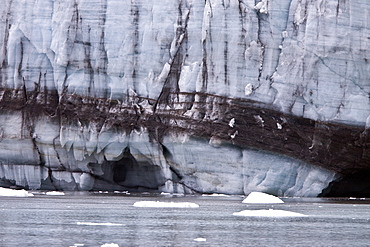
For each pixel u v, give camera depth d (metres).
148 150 181.75
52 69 192.12
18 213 119.50
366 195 178.12
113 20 187.25
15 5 196.75
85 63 187.12
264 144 171.75
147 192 191.12
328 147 170.38
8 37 196.00
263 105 172.88
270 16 175.62
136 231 97.00
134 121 182.12
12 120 192.88
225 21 176.38
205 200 157.12
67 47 188.12
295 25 174.12
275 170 172.00
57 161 191.12
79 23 188.38
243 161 173.12
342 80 172.12
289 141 171.00
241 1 176.50
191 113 175.88
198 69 178.50
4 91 194.75
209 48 176.75
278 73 173.50
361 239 93.19
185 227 102.38
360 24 173.25
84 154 187.12
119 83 185.38
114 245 80.38
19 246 83.06
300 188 172.75
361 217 119.62
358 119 171.25
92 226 101.56
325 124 170.50
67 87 187.75
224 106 173.88
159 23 184.62
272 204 147.12
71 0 189.88
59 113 188.62
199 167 177.00
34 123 191.00
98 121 184.50
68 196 168.88
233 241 89.50
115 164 192.88
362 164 171.88
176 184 181.62
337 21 172.12
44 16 194.12
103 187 193.75
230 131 172.38
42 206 134.38
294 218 117.25
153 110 181.50
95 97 186.00
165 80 182.00
